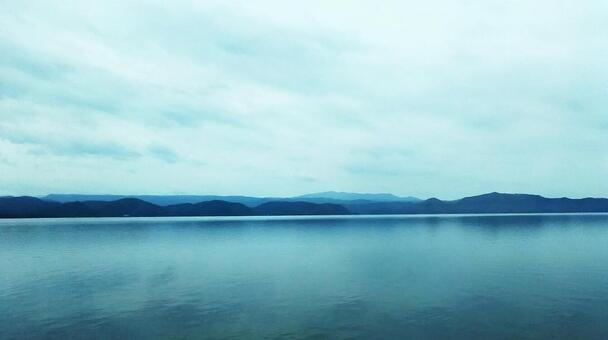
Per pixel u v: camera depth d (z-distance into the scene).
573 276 39.69
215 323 23.81
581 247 71.31
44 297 31.69
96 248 73.44
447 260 53.50
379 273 42.47
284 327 22.84
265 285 36.12
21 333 22.39
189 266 49.53
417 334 21.36
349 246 76.62
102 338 21.45
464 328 22.31
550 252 63.22
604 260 52.59
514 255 59.03
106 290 34.38
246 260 55.38
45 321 24.62
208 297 31.22
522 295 30.69
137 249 71.44
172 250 69.69
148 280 39.31
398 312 25.86
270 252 65.94
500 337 20.78
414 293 31.86
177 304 28.86
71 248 73.19
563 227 149.12
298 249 70.88
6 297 31.84
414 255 60.19
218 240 94.12
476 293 31.61
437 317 24.62
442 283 36.16
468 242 83.75
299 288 34.50
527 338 20.61
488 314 25.12
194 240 93.50
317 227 169.12
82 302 29.77
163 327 23.16
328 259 55.97
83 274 43.41
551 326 22.59
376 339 20.55
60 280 39.56
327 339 20.77
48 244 81.44
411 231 132.00
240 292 33.06
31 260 56.25
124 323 24.05
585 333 21.39
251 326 23.16
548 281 36.81
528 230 130.62
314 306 27.83
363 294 31.61
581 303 28.00
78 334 22.12
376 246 75.75
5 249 71.38
